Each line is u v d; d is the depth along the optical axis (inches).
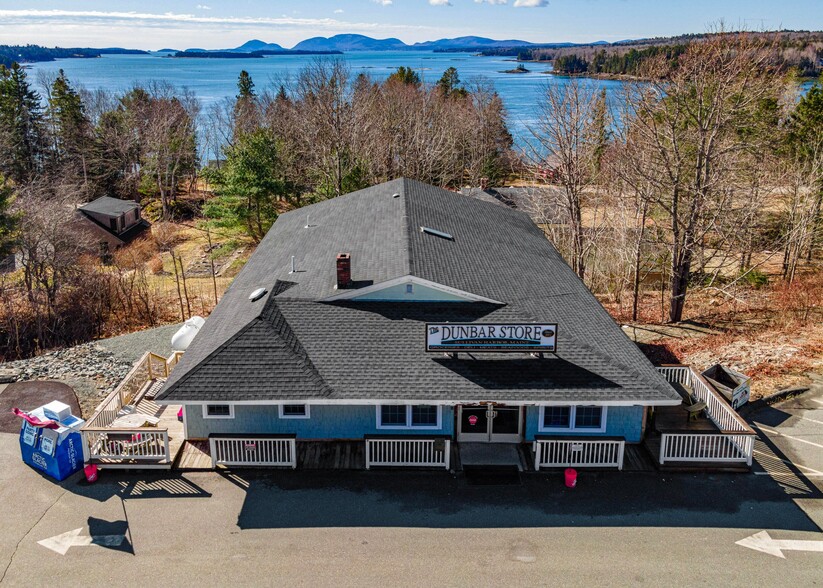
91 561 572.7
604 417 736.3
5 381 1001.5
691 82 1337.4
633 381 693.9
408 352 728.3
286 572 559.5
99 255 2090.3
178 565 567.8
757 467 724.7
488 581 549.6
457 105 3501.5
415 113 2792.8
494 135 2997.0
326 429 747.4
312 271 905.5
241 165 2027.6
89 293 1456.7
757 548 591.8
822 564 570.9
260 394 666.2
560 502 659.4
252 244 2199.8
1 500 658.2
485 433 756.6
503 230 1138.7
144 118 3560.5
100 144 3144.7
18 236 1517.0
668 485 689.0
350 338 745.0
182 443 753.0
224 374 689.0
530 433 751.7
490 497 666.8
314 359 712.4
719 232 1494.8
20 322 1390.3
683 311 1449.3
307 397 662.5
